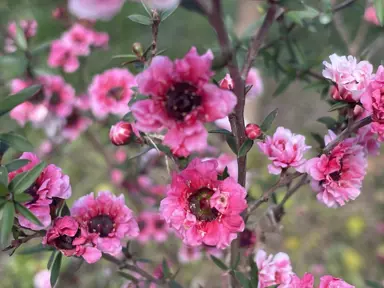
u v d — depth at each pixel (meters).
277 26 0.23
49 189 0.15
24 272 0.31
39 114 0.25
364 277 0.33
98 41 0.26
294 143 0.16
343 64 0.15
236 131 0.15
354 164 0.16
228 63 0.13
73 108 0.26
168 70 0.13
